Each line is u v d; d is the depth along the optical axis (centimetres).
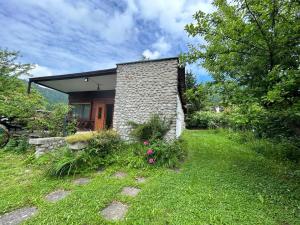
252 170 450
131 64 766
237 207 275
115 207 282
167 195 311
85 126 1113
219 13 446
